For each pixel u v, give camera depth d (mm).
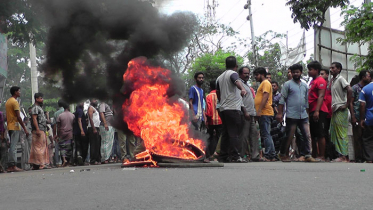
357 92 8867
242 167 6422
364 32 13914
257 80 9703
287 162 8289
